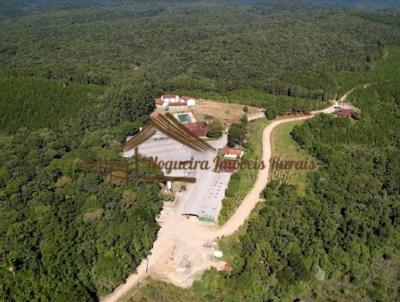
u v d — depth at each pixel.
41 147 117.38
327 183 109.38
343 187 108.81
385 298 83.88
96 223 86.00
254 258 82.81
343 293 83.38
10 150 113.12
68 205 90.19
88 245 81.25
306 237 89.88
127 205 91.69
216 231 91.50
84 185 95.94
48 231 82.31
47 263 76.50
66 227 84.19
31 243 80.44
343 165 117.62
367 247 91.12
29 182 97.88
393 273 90.00
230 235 90.50
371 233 93.25
